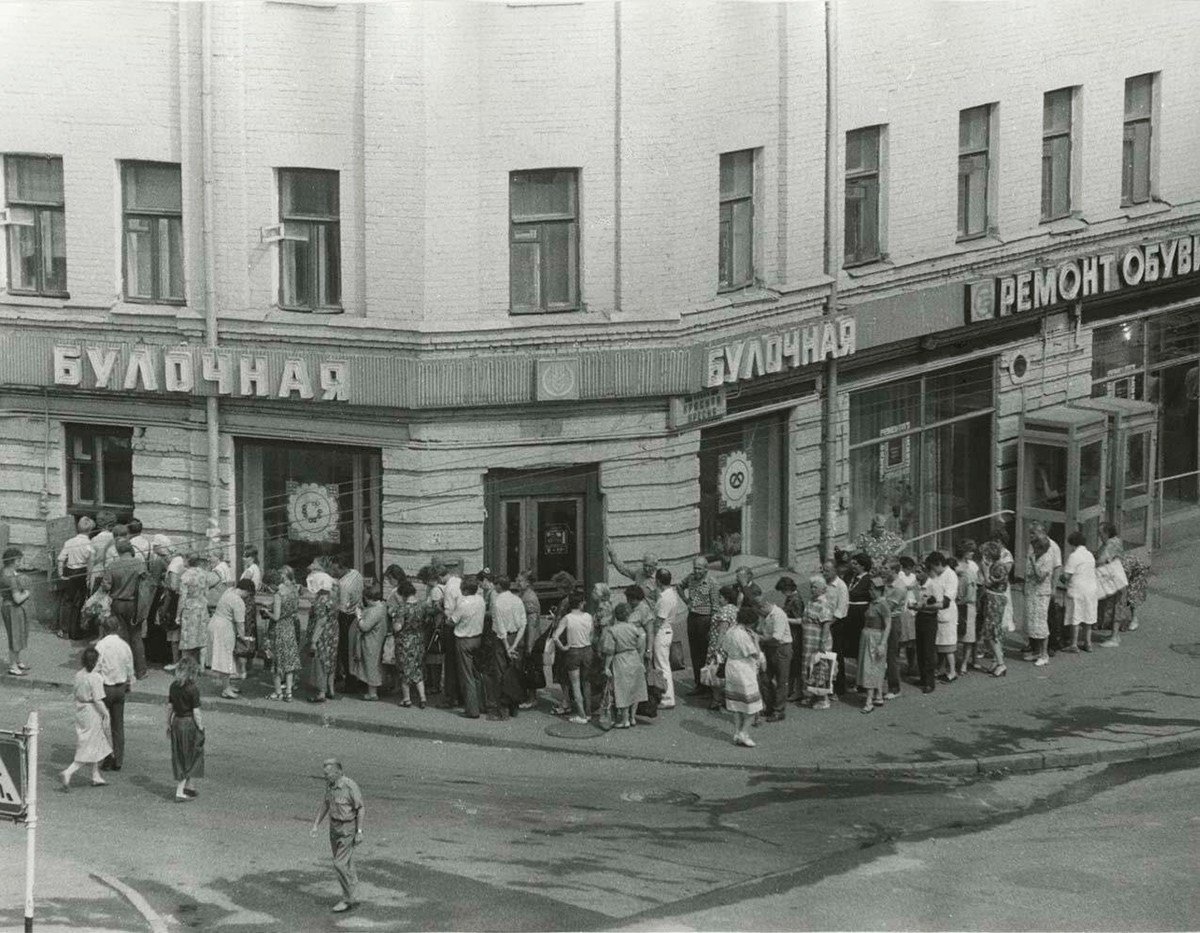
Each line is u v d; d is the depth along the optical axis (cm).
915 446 3528
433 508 3075
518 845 2255
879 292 3394
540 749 2677
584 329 3061
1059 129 3688
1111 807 2467
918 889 2120
